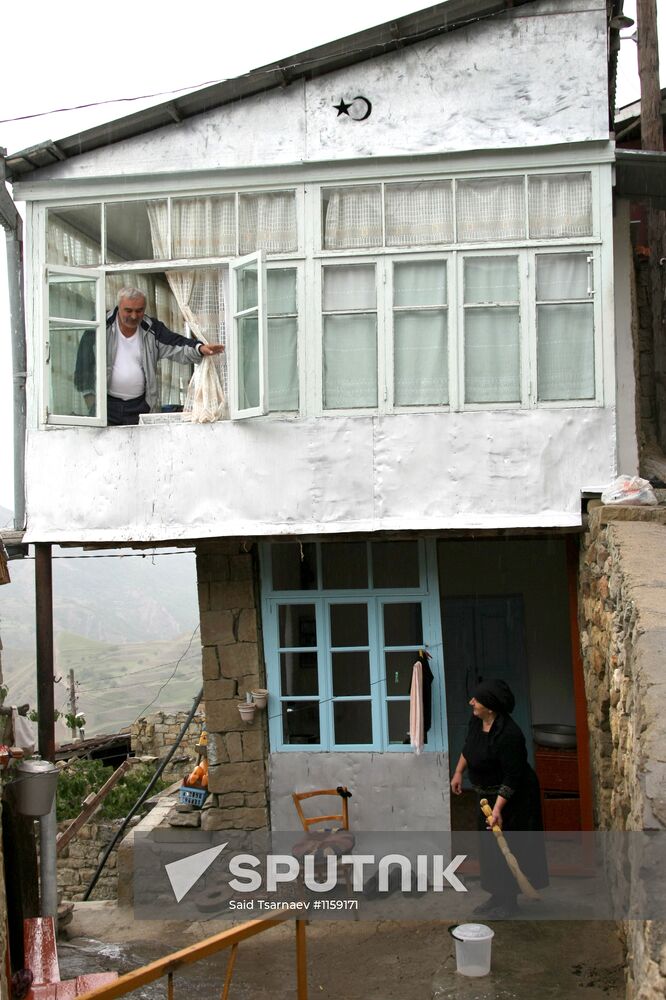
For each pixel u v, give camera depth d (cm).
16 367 889
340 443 838
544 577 1073
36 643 863
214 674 891
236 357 846
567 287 827
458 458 827
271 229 855
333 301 848
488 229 834
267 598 896
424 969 689
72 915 848
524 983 628
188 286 870
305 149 848
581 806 837
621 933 635
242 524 844
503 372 830
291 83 847
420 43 834
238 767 884
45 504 865
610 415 816
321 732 886
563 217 827
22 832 718
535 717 1063
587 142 816
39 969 635
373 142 841
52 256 882
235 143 856
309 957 730
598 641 729
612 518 725
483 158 830
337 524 834
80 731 2022
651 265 1134
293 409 846
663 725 388
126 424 894
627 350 863
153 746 1681
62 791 1488
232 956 467
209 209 864
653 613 479
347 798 853
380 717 883
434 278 840
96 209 877
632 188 858
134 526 855
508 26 827
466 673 1075
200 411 859
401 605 893
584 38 821
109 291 912
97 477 861
